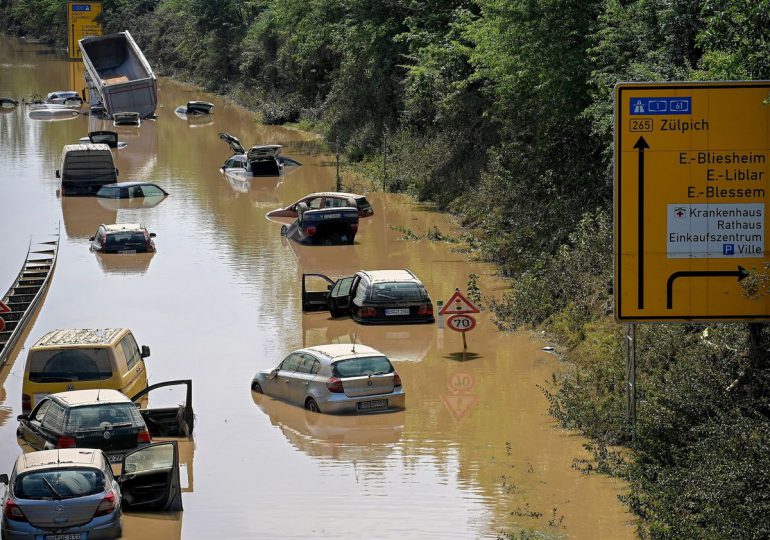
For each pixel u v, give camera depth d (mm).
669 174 47094
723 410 47094
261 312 79500
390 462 49719
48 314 79375
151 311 79875
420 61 140750
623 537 40906
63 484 40312
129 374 57000
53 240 110062
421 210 124062
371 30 164125
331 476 47969
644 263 47438
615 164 47125
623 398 53406
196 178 152625
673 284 47500
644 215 47281
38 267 93750
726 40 52750
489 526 42062
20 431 53031
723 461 41375
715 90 46719
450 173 129625
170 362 66875
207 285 88562
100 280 90812
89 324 76000
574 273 76250
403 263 95688
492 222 101000
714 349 51719
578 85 88562
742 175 47000
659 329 58469
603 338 64500
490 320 76375
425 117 148875
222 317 78062
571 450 50844
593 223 82125
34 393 54531
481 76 109125
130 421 48781
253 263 97125
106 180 140250
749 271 47281
